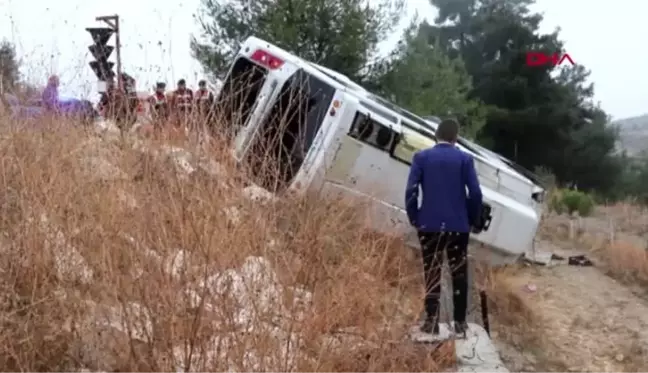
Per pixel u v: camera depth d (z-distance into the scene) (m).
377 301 4.80
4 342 3.54
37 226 3.93
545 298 9.86
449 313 5.84
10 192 4.19
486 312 6.91
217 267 3.88
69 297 3.80
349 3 15.98
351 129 8.02
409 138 8.36
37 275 3.78
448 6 43.97
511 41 39.84
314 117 8.08
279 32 15.49
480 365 5.26
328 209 5.83
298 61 8.34
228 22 16.25
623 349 7.83
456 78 22.95
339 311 4.36
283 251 4.45
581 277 11.39
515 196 9.45
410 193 5.65
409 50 19.70
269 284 4.11
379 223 7.41
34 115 5.48
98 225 4.01
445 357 5.23
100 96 5.89
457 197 5.62
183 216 3.97
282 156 7.75
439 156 5.68
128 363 3.64
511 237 9.31
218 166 5.05
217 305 3.76
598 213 23.64
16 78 5.85
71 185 4.38
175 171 4.56
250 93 8.41
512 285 9.45
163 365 3.56
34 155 4.65
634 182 39.34
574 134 38.62
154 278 3.68
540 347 7.64
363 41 16.11
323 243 4.93
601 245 14.63
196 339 3.62
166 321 3.61
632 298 10.12
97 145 5.10
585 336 8.28
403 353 4.71
